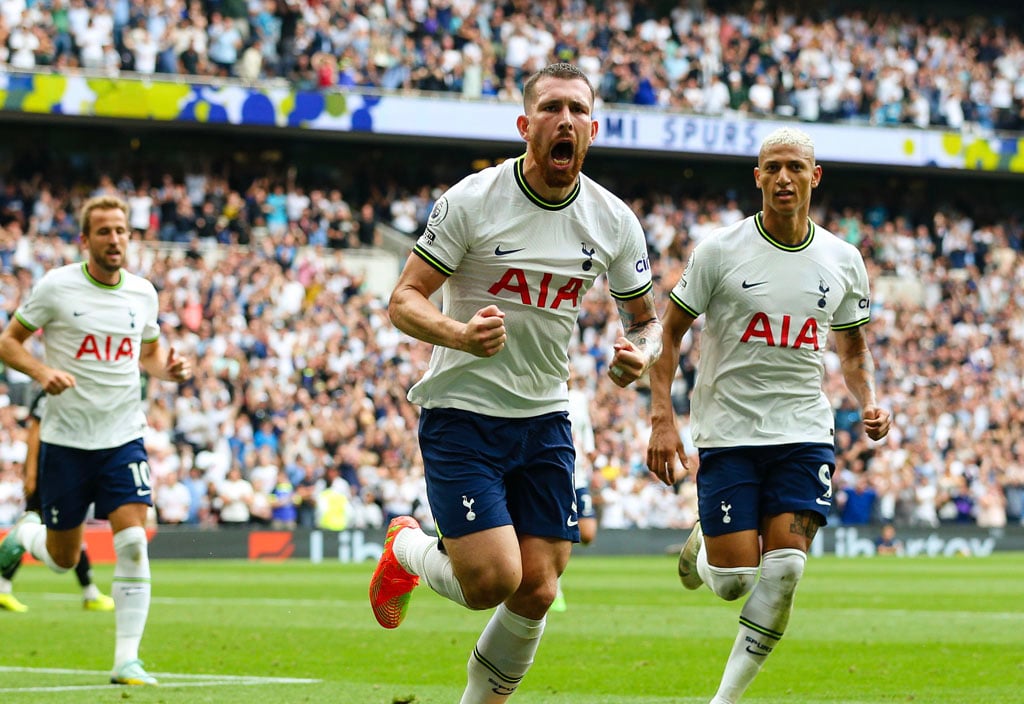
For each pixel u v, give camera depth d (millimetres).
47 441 8648
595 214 5887
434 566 5953
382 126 33500
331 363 30469
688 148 36312
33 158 32812
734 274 7016
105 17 31656
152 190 32969
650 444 7109
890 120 39781
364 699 7715
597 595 17656
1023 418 36438
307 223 33781
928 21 41656
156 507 26500
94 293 8617
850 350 7445
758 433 6895
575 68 5637
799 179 6891
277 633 12109
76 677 8664
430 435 5812
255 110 32344
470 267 5785
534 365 5809
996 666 9742
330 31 34125
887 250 39406
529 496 5836
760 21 39688
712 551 6902
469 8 36031
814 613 14875
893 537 32156
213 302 30031
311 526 27781
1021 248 41781
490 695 5859
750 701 7863
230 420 27922
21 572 23312
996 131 40750
